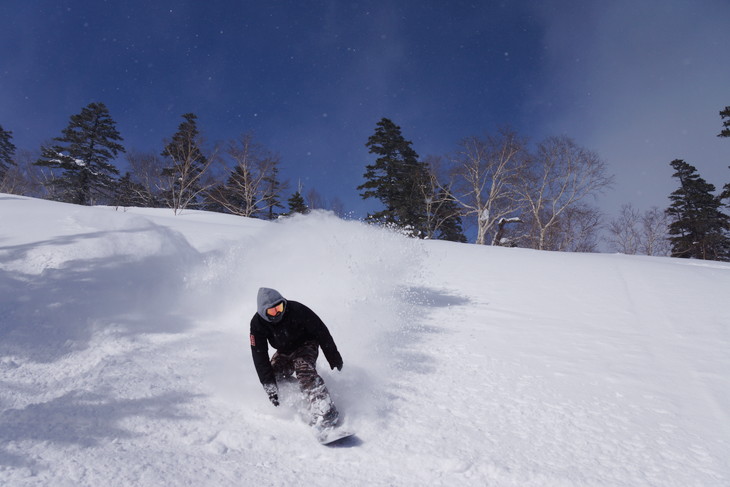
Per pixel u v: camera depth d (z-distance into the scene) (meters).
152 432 2.49
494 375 3.65
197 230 9.14
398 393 3.25
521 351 4.24
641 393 3.39
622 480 2.30
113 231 7.26
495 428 2.80
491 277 7.91
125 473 2.07
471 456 2.46
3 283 4.65
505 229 36.16
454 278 7.57
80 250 6.05
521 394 3.31
